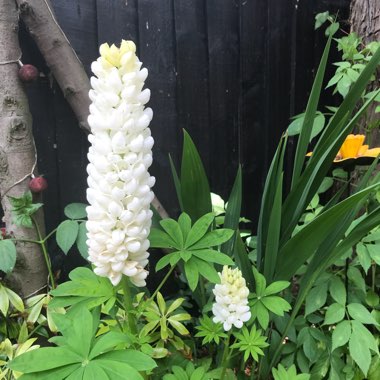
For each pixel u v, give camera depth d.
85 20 1.50
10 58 1.31
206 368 1.13
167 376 0.99
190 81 1.68
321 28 1.80
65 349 0.74
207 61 1.69
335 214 0.96
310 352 1.20
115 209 0.80
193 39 1.65
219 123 1.76
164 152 1.70
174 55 1.64
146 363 0.73
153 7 1.57
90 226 0.84
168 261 0.94
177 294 1.68
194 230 0.99
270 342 1.24
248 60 1.74
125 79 0.80
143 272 0.88
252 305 1.03
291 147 1.88
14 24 1.33
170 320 1.15
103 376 0.69
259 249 1.21
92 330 0.79
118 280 0.87
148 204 0.88
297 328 1.27
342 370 1.20
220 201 1.57
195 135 1.73
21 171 1.35
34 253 1.38
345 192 1.69
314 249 1.05
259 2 1.70
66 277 1.61
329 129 1.11
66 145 1.56
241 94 1.76
